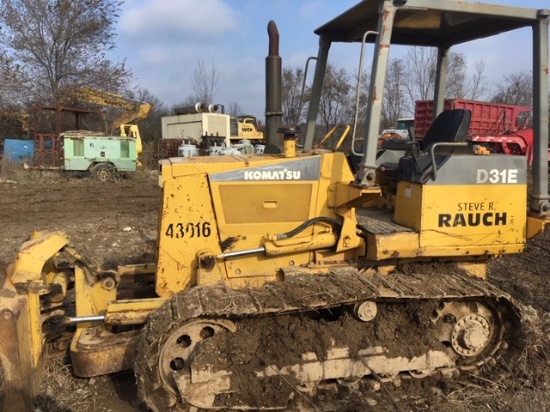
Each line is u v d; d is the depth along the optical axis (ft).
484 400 11.84
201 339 10.98
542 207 12.64
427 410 11.40
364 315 11.62
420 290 11.44
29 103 75.77
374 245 11.92
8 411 10.19
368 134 11.25
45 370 12.34
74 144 54.85
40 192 46.98
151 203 42.32
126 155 56.95
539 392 12.11
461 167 12.07
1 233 29.12
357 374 11.72
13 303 10.27
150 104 74.02
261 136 85.30
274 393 11.10
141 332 10.96
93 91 71.87
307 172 12.31
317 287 11.26
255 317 11.28
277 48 13.56
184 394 10.67
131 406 11.54
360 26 14.40
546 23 12.25
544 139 12.62
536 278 21.06
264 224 12.26
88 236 28.09
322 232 12.48
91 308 12.73
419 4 11.29
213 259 11.82
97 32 78.89
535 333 12.99
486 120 59.00
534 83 12.58
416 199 12.16
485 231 12.40
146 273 14.39
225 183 11.97
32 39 75.72
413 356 11.99
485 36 14.70
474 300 12.28
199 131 80.38
